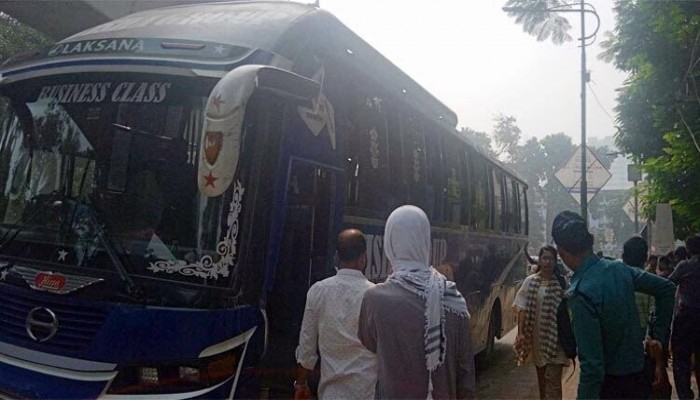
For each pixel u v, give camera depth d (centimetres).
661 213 1080
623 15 902
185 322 410
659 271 1034
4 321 450
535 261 787
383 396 319
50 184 481
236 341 422
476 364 1182
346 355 405
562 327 508
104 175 462
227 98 377
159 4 1017
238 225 432
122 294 418
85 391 410
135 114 466
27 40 1259
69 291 427
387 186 672
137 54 479
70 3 1019
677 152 823
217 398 409
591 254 410
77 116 484
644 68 885
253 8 580
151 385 405
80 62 491
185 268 423
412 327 318
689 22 793
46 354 424
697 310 750
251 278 436
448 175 905
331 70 562
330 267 533
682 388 756
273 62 475
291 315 493
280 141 461
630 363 397
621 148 1245
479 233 1089
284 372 484
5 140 512
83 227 448
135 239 438
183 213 436
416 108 782
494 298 1205
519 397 964
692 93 818
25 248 462
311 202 516
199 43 480
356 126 604
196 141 447
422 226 337
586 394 382
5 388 433
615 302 393
